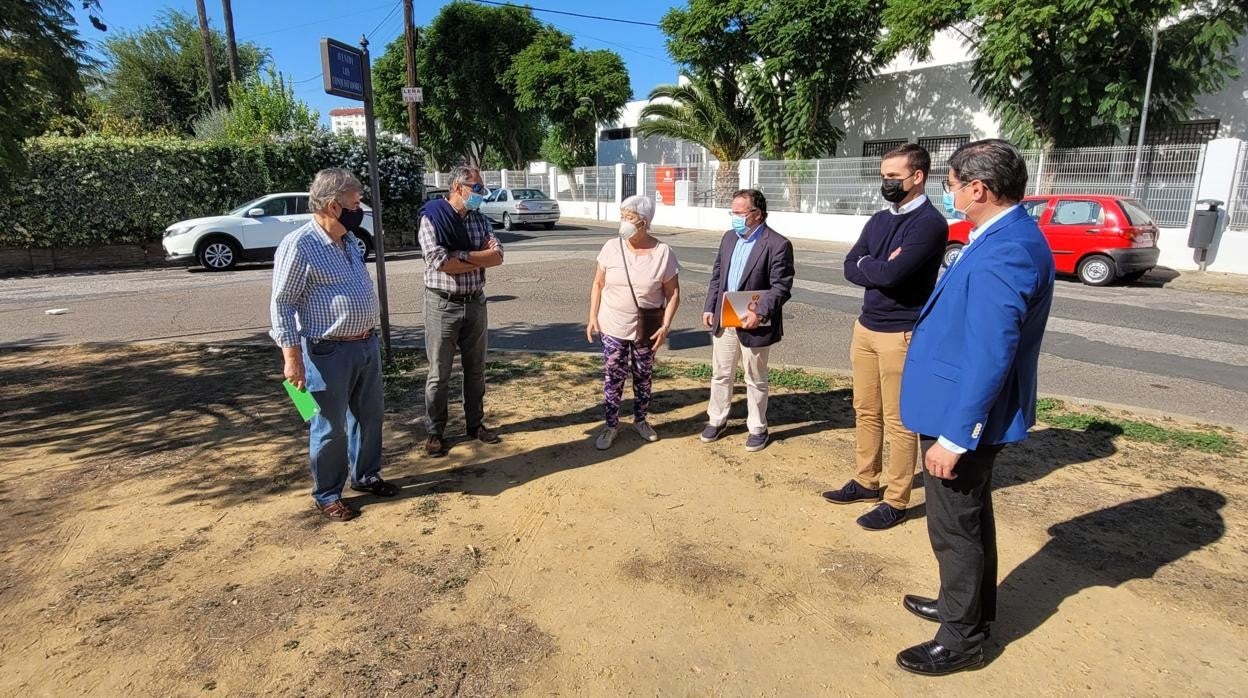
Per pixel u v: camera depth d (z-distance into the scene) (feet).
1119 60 48.96
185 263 51.85
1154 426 16.31
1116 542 11.36
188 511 12.34
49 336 26.21
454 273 13.69
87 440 15.61
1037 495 13.00
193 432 16.05
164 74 99.50
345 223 11.23
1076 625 9.36
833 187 68.13
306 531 11.67
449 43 110.93
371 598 9.87
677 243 62.95
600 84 101.24
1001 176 7.56
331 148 57.41
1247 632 9.19
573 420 16.89
